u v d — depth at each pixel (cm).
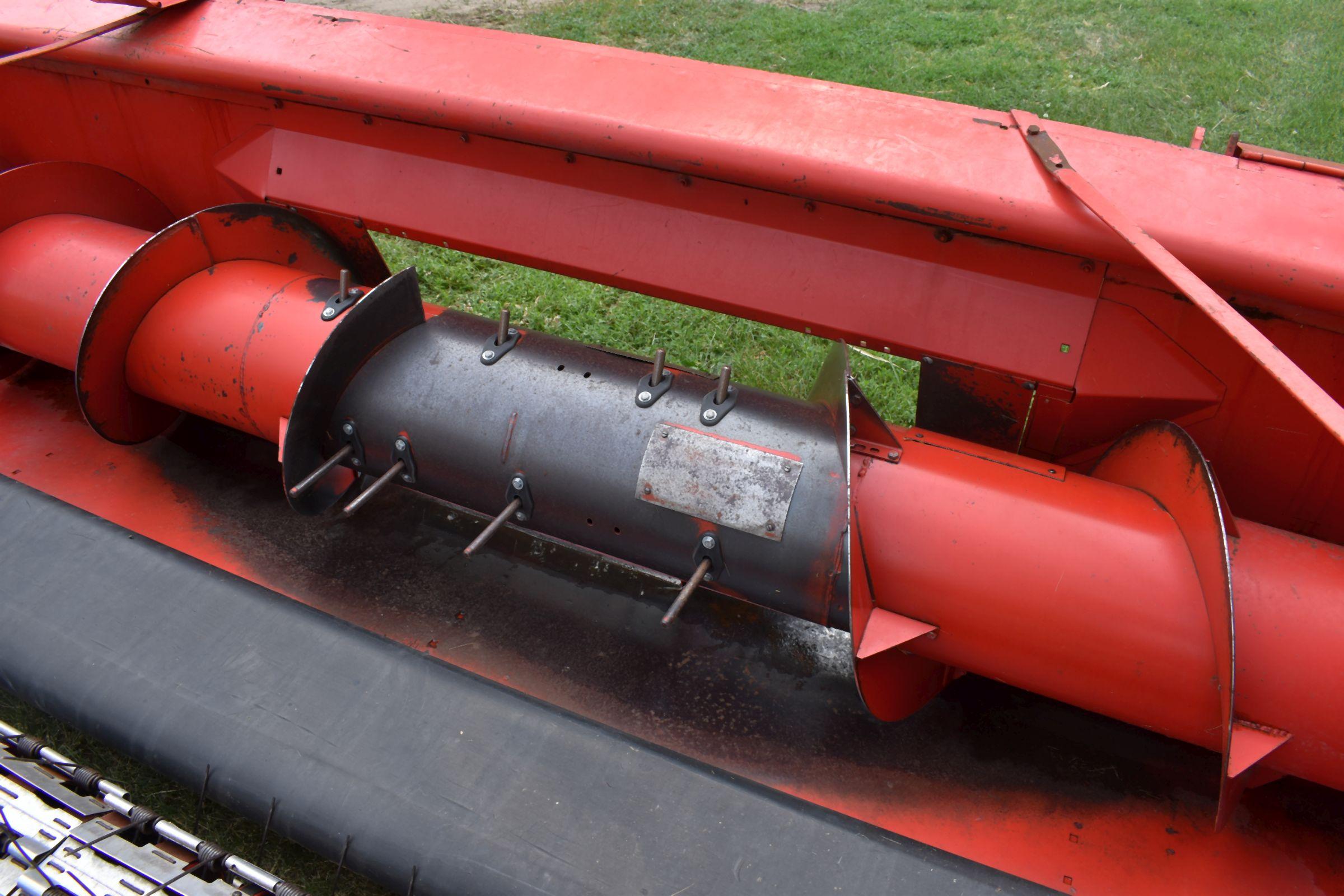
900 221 235
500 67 266
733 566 225
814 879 198
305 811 216
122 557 261
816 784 237
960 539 210
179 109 313
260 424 270
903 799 234
